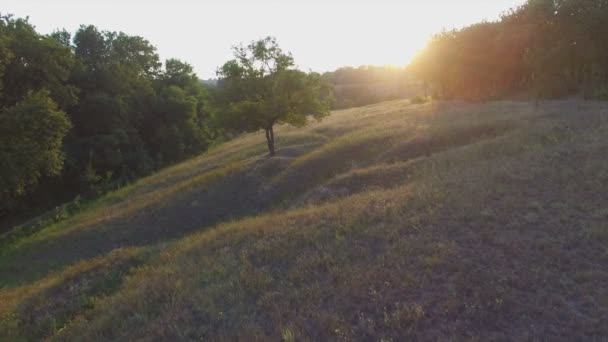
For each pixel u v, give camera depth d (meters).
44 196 31.56
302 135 30.89
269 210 16.02
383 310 5.26
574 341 4.44
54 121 20.27
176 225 17.03
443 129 20.27
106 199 27.16
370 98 80.94
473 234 6.97
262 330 5.20
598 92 25.33
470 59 39.88
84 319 6.73
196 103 45.22
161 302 6.61
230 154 31.59
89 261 10.96
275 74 23.55
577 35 30.58
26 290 10.04
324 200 13.55
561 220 7.23
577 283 5.43
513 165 10.86
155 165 39.59
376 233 7.59
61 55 27.94
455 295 5.32
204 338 5.29
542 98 29.70
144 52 48.81
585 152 10.96
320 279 6.34
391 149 19.45
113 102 35.28
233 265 7.46
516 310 4.97
